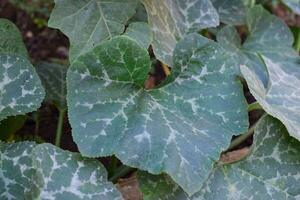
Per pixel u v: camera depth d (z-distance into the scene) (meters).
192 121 0.79
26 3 1.38
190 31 0.97
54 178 0.75
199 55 0.84
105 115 0.77
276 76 0.94
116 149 0.75
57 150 0.76
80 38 0.87
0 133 0.95
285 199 0.82
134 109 0.79
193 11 0.98
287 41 1.11
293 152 0.84
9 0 1.38
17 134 1.12
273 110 0.82
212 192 0.81
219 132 0.79
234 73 0.83
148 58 0.79
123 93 0.80
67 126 1.11
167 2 0.95
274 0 1.51
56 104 1.03
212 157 0.76
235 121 0.80
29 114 1.12
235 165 0.83
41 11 1.34
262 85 0.88
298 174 0.84
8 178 0.77
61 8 0.88
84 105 0.77
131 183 0.92
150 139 0.76
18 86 0.82
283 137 0.84
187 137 0.77
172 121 0.79
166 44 0.90
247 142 1.11
